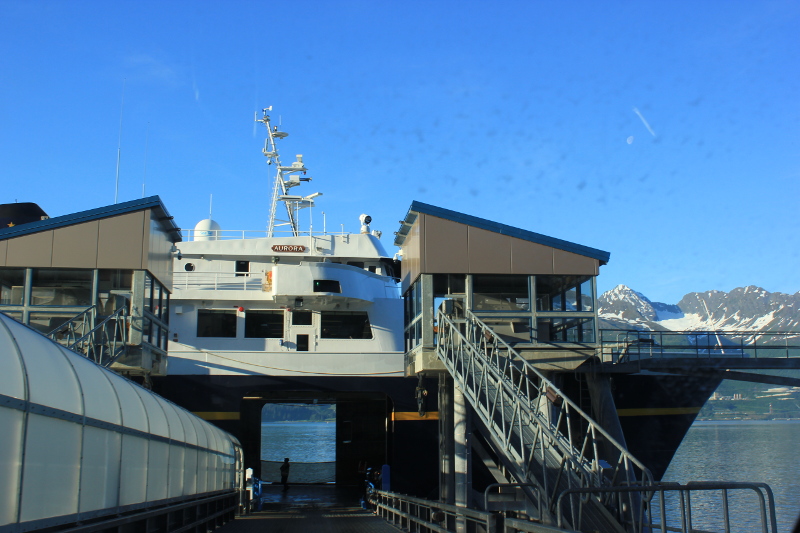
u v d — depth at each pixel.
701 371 21.20
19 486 6.78
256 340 27.33
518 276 19.64
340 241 29.92
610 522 12.44
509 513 17.84
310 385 27.08
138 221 19.55
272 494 31.22
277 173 34.72
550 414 19.12
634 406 25.72
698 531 9.27
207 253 28.70
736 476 55.09
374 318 28.00
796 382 20.45
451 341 17.97
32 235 19.16
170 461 13.25
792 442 90.81
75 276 19.36
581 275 19.69
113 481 9.63
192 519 15.65
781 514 36.62
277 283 26.30
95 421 8.80
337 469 36.09
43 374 7.39
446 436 20.89
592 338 19.58
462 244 19.50
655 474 25.84
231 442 22.44
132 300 19.11
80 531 8.20
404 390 27.36
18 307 18.78
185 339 27.03
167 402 13.71
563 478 14.15
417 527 16.30
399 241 23.89
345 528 18.56
